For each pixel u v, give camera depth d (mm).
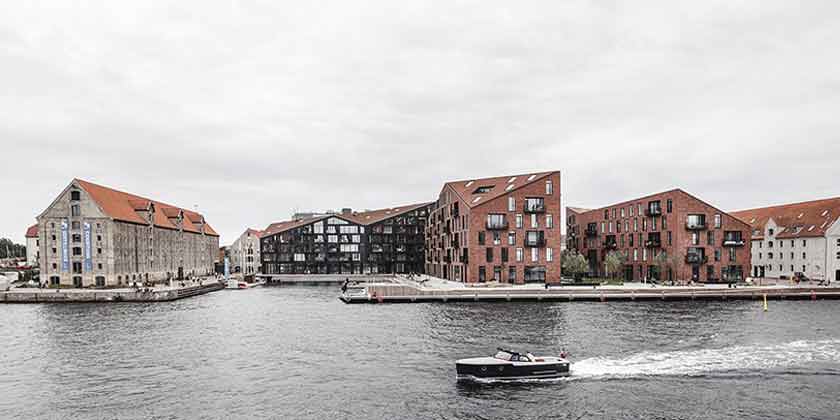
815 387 33688
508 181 106250
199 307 76625
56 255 99188
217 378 36219
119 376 37000
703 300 77562
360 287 99188
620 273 113375
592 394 32312
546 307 69750
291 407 30375
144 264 114750
